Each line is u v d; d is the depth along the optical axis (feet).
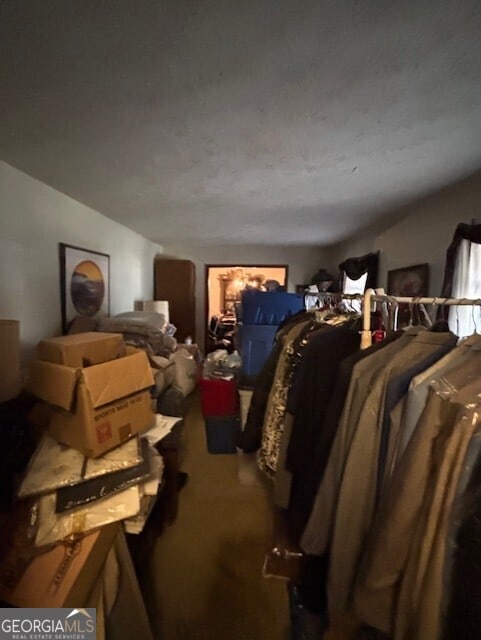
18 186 6.15
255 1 2.40
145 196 8.02
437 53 2.97
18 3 2.42
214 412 8.52
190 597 4.55
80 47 2.93
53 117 4.23
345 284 13.24
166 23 2.64
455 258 6.13
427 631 1.94
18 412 4.39
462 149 5.14
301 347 4.65
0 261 5.70
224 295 22.06
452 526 1.91
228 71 3.28
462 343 2.65
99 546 3.24
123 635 3.43
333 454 3.04
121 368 4.13
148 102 3.88
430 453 2.17
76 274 8.45
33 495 3.46
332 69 3.23
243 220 10.80
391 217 9.73
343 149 5.21
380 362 2.98
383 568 2.26
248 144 5.05
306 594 3.45
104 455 3.95
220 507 6.46
